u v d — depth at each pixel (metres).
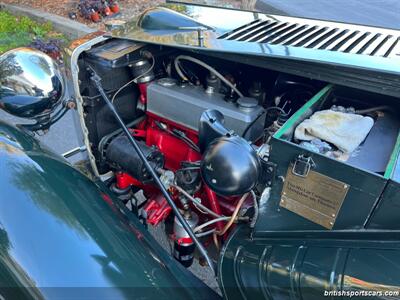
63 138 3.02
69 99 1.75
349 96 1.46
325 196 1.06
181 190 1.49
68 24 5.12
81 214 1.25
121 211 1.51
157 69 1.75
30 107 1.65
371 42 1.49
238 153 1.14
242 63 1.55
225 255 1.30
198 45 1.48
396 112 1.38
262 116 1.49
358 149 1.19
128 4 6.08
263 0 6.10
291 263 1.11
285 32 1.60
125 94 1.78
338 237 1.08
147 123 1.86
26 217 1.16
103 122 1.74
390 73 1.20
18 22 5.23
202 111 1.54
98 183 1.66
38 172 1.34
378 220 1.00
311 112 1.32
